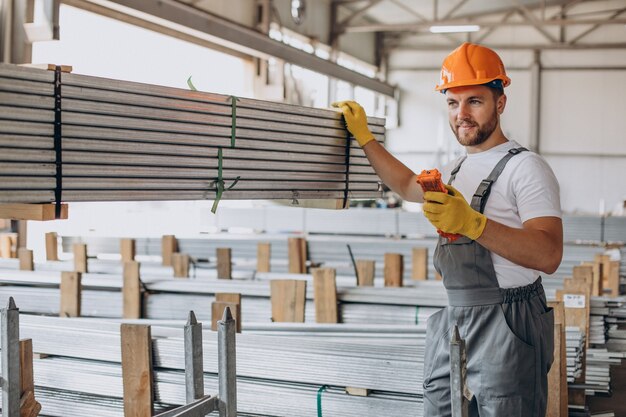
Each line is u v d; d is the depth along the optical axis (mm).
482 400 2121
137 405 2746
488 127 2205
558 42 15805
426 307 4098
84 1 7195
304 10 13086
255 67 10695
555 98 15961
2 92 1773
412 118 16828
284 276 5438
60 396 2939
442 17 15391
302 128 2602
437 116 16672
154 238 7285
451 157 16516
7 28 5754
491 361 2098
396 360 2682
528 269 2139
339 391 2758
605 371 3973
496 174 2141
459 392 1807
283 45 9406
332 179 2750
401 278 5043
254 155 2432
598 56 15648
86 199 1965
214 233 9859
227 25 8180
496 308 2111
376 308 4160
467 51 2209
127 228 10023
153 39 9023
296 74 12922
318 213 9836
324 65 10695
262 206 10656
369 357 2717
